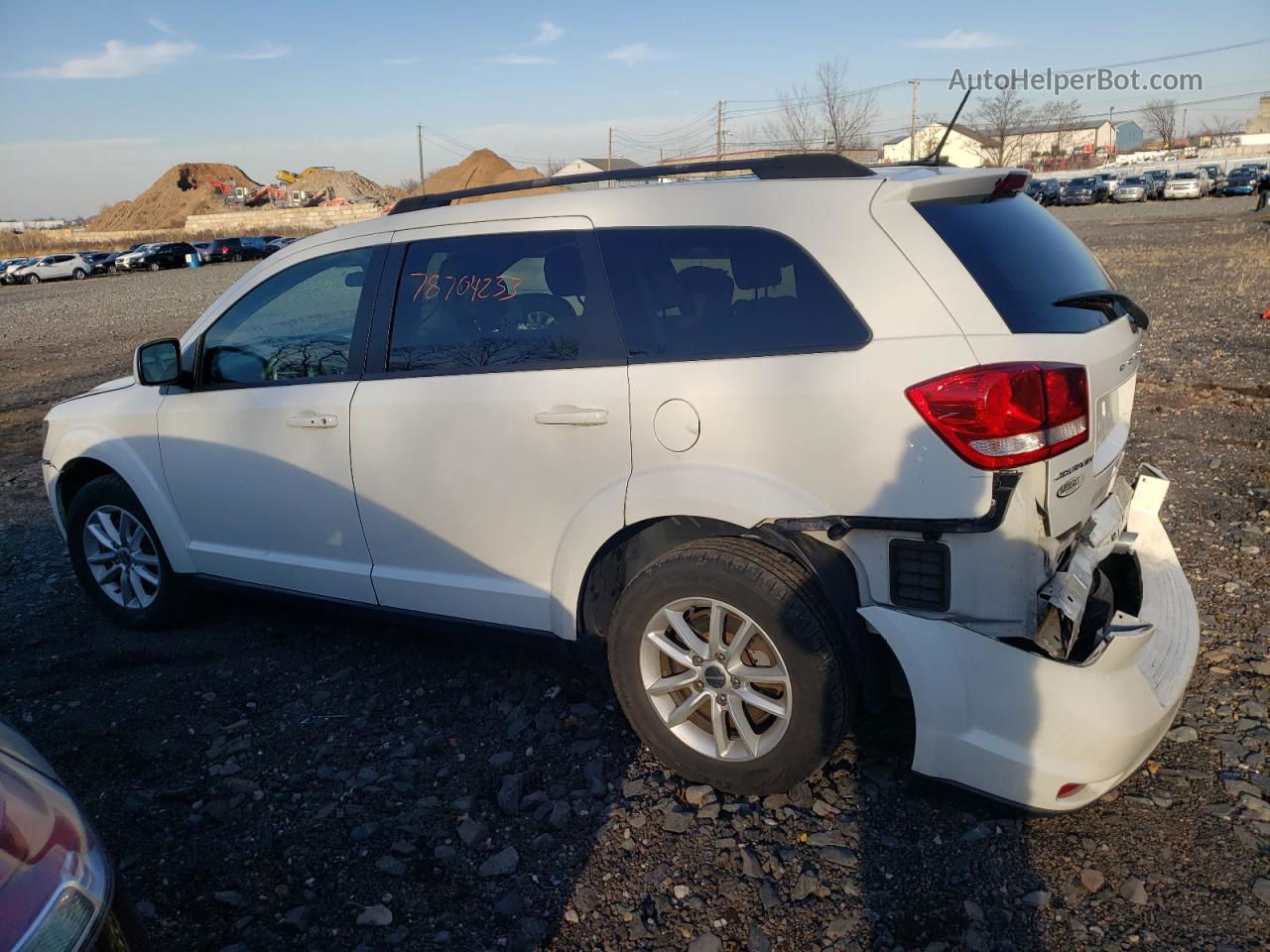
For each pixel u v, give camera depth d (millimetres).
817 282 2764
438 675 3904
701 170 3109
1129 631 2504
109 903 1599
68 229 123938
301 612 4641
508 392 3199
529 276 3232
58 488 4656
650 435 2930
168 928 2562
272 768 3303
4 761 1727
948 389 2506
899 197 2732
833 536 2648
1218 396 8008
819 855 2703
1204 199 50906
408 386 3443
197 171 138750
